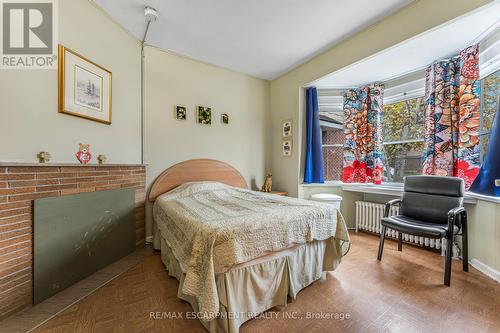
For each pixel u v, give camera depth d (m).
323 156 3.67
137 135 2.62
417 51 2.29
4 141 1.44
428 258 2.36
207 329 1.29
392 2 2.00
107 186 2.14
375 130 3.15
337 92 3.53
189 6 2.05
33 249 1.51
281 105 3.75
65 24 1.82
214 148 3.32
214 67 3.32
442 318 1.41
